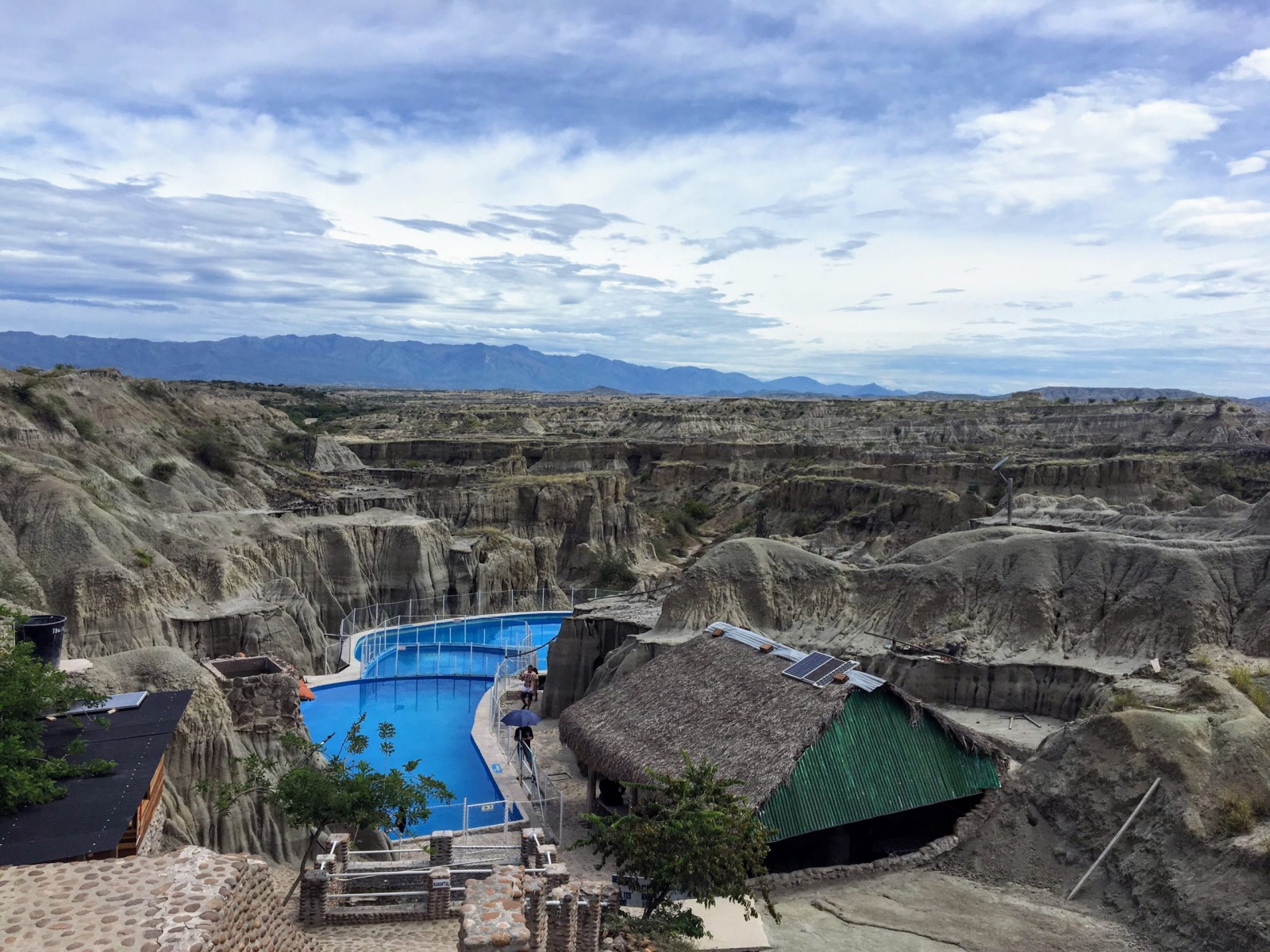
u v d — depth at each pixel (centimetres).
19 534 6525
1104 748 3891
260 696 4591
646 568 12012
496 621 9625
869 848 4144
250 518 9050
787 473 15100
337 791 3253
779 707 4097
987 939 3148
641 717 4484
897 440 19638
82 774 3061
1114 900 3397
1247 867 3053
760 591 6675
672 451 17462
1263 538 6059
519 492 12488
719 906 3341
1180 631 5531
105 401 10012
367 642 8462
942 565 6562
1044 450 16500
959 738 4103
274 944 1917
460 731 6312
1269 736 3638
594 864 3981
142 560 7019
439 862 3231
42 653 4075
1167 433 18650
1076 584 6084
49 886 1689
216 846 3828
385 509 10988
